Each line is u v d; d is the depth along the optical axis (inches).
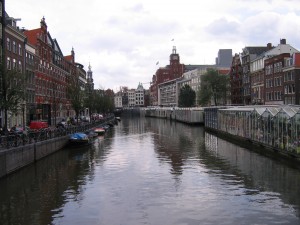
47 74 2962.6
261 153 1583.4
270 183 1005.2
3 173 1088.8
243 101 4160.9
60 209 800.3
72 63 4220.0
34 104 2532.0
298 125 1220.5
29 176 1144.2
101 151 1736.0
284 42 3540.8
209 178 1080.8
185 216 736.3
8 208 812.6
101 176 1136.2
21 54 2268.7
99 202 847.7
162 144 2021.4
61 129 1808.6
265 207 787.4
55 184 1035.3
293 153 1272.1
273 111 1535.4
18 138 1253.1
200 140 2219.5
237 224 688.4
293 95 2856.8
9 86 1339.8
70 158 1510.8
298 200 837.8
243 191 924.0
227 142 2073.1
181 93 5565.9
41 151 1448.1
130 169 1245.1
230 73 4672.7
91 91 4264.3
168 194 904.3
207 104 4665.4
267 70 3395.7
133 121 5226.4
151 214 753.6
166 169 1234.6
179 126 3759.8
